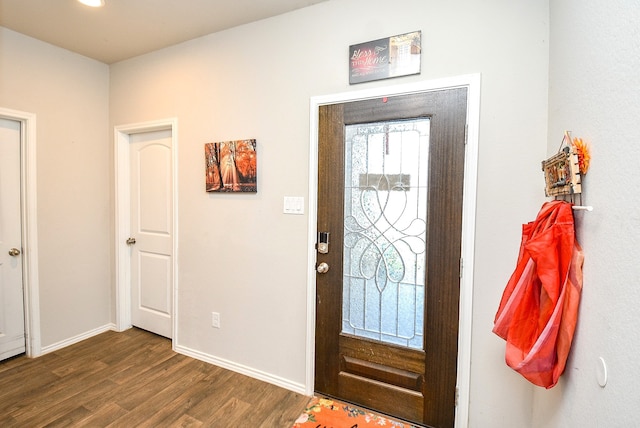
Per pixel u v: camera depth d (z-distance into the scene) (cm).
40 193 243
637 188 64
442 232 162
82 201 269
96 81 274
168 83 247
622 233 70
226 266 227
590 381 84
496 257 152
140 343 265
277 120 204
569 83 110
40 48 238
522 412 150
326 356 194
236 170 217
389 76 170
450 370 162
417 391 171
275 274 208
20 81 228
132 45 244
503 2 147
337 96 183
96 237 280
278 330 209
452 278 160
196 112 235
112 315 292
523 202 147
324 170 190
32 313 240
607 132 78
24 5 192
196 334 243
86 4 191
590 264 88
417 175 168
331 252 190
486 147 152
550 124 136
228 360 229
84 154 269
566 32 114
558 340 100
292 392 201
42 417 174
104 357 242
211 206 232
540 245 99
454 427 163
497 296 153
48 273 249
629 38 68
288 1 186
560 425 107
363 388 184
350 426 170
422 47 163
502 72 148
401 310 175
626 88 69
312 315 196
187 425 171
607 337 76
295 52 196
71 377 214
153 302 279
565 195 114
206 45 228
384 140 175
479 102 152
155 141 270
